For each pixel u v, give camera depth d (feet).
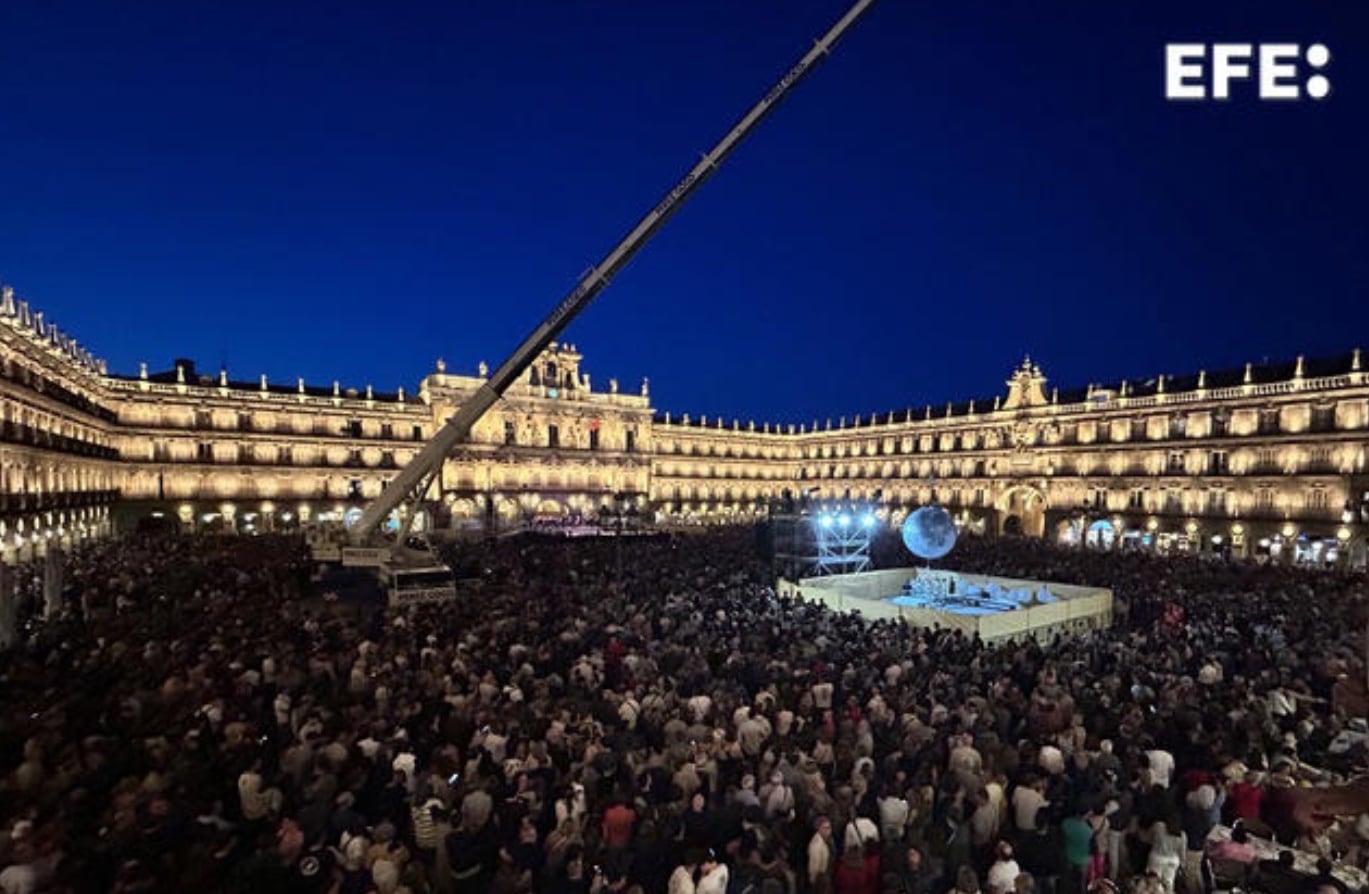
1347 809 46.96
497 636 80.33
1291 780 49.75
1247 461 246.68
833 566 156.25
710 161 116.47
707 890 35.04
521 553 180.34
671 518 395.55
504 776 47.21
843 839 41.42
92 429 249.34
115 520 263.08
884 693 61.98
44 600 103.45
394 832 39.14
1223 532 247.50
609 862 38.99
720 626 86.79
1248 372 251.60
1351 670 67.82
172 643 71.10
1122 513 278.67
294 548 182.29
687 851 36.88
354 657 70.85
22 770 42.39
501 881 36.29
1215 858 43.19
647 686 63.21
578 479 374.02
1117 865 42.73
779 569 146.72
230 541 203.10
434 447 134.41
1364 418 219.41
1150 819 43.34
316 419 318.65
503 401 351.67
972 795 44.11
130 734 50.42
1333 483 221.87
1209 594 123.24
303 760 46.75
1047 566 161.99
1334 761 54.65
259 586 120.67
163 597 102.22
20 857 33.09
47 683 61.36
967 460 347.56
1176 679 65.67
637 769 47.57
